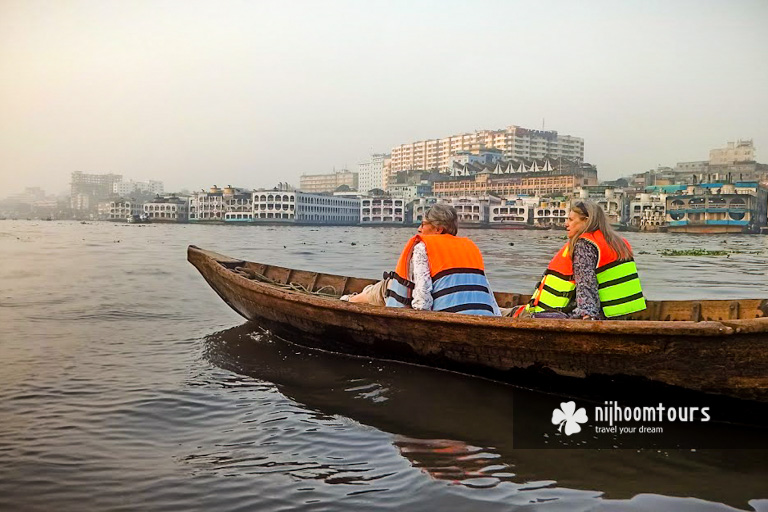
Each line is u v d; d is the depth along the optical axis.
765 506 3.37
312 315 6.84
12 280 15.00
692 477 3.76
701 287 16.06
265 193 141.88
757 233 100.12
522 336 5.16
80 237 53.84
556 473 3.81
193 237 60.31
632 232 106.12
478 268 6.04
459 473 3.81
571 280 5.55
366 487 3.60
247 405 5.14
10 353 6.86
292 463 3.95
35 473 3.75
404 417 4.87
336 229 120.31
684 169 167.12
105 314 9.73
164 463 3.93
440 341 5.78
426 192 160.00
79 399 5.22
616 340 4.72
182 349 7.26
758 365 4.33
